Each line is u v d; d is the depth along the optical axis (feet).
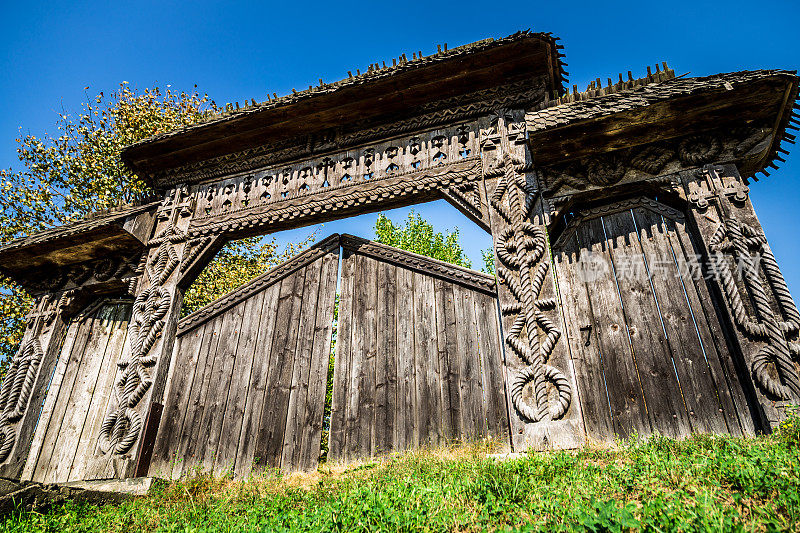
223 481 19.43
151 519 14.20
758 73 17.98
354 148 26.35
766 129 19.04
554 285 19.71
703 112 19.03
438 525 9.53
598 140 20.48
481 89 24.88
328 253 24.94
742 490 9.78
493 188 22.40
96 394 24.59
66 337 26.91
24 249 26.99
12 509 13.57
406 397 20.29
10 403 24.75
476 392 19.47
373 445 19.70
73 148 45.27
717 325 17.57
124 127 45.34
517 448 17.31
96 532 13.03
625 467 12.12
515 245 20.77
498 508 9.96
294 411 21.39
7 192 42.78
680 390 17.25
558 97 22.75
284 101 25.70
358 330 22.48
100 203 42.91
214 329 24.68
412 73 24.29
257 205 26.43
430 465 14.99
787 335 16.03
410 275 22.99
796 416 14.25
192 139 27.96
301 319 23.57
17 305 40.65
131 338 24.70
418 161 24.61
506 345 19.20
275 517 11.50
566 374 17.92
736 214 18.25
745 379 16.40
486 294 21.13
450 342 20.79
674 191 19.40
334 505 11.18
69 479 22.31
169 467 21.50
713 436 14.75
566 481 11.53
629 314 18.95
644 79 21.71
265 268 48.78
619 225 20.57
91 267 27.96
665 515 8.14
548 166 21.94
